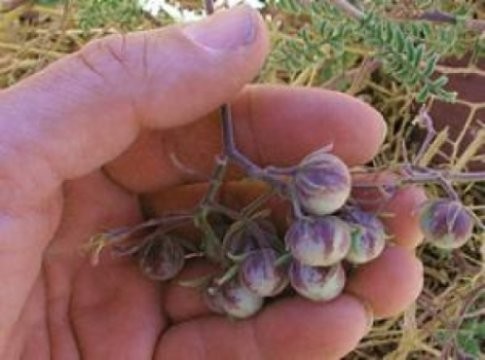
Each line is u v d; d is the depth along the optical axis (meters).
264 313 0.20
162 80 0.18
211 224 0.20
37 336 0.21
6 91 0.18
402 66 0.21
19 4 0.27
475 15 0.27
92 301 0.21
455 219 0.18
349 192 0.17
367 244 0.17
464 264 0.27
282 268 0.18
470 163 0.27
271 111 0.20
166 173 0.20
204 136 0.20
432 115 0.27
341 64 0.26
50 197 0.19
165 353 0.21
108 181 0.20
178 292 0.21
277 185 0.17
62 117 0.18
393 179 0.19
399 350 0.27
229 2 0.25
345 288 0.20
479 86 0.27
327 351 0.20
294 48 0.23
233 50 0.18
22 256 0.19
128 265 0.21
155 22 0.26
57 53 0.28
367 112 0.20
